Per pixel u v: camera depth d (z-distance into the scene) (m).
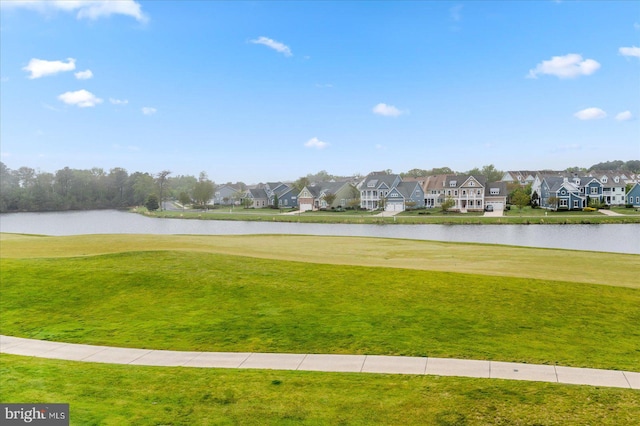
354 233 69.50
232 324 15.43
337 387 10.48
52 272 21.92
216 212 126.75
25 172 170.25
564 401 9.45
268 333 14.49
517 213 95.75
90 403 9.78
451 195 110.88
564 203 101.56
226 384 10.77
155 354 13.05
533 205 110.38
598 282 20.00
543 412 9.00
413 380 10.77
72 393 10.31
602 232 66.50
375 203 116.50
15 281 20.72
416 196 113.75
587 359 11.88
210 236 43.88
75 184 171.62
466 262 26.28
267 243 37.22
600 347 12.77
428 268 23.52
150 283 20.17
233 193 164.50
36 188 159.50
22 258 25.22
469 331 14.20
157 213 128.25
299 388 10.47
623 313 15.62
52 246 32.78
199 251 27.06
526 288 18.45
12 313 17.19
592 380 10.55
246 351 13.12
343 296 17.98
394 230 74.00
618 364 11.53
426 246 35.47
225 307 17.19
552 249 33.72
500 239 59.38
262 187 158.88
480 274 21.02
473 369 11.36
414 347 12.99
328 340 13.76
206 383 10.85
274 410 9.41
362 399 9.83
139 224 97.19
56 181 169.75
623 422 8.54
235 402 9.80
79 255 27.56
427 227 78.12
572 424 8.53
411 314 15.87
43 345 13.98
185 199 155.38
